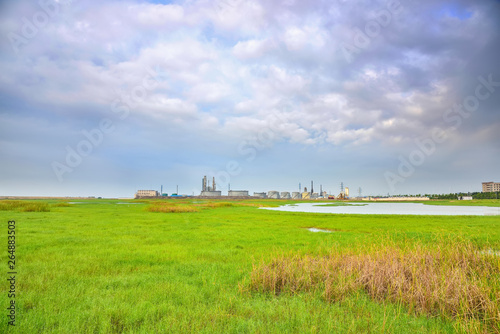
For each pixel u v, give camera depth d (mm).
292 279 7598
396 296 6477
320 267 8461
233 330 4898
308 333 4680
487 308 5422
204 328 4953
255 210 56625
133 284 7734
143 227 23125
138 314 5488
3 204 40531
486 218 34094
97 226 22906
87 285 7527
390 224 27656
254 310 5828
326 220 32688
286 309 5789
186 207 51031
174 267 9945
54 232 18391
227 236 18344
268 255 11734
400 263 7977
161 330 4793
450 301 5871
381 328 4852
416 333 4840
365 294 6934
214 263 10383
